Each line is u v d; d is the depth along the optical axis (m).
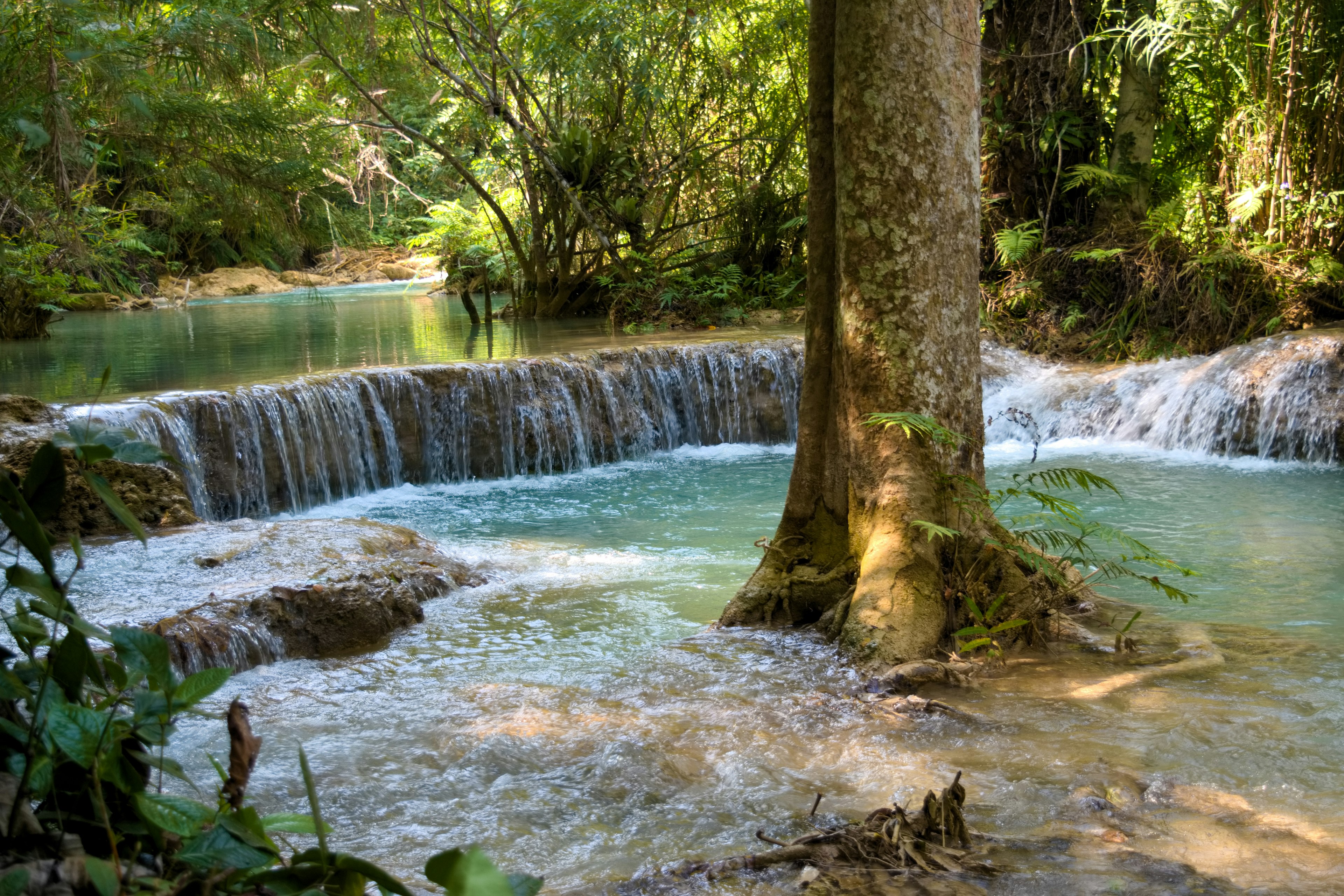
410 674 5.50
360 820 3.74
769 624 6.05
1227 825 3.53
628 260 18.03
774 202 19.08
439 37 16.64
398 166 31.03
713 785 3.99
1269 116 14.24
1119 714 4.66
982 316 15.03
